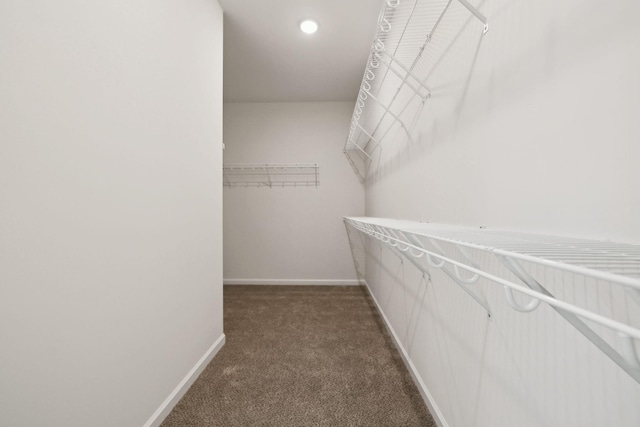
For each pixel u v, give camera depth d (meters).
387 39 1.95
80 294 0.84
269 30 2.21
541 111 0.65
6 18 0.65
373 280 2.95
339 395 1.43
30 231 0.70
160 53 1.25
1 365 0.65
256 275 3.69
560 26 0.60
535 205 0.68
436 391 1.25
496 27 0.82
